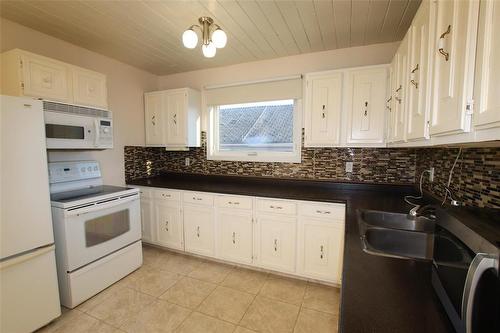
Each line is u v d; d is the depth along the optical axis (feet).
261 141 10.09
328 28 6.97
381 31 7.13
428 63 3.53
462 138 2.50
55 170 7.34
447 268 2.41
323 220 7.23
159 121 10.59
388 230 4.71
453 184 5.13
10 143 5.11
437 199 5.78
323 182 8.78
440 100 3.06
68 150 8.10
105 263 7.18
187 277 7.89
